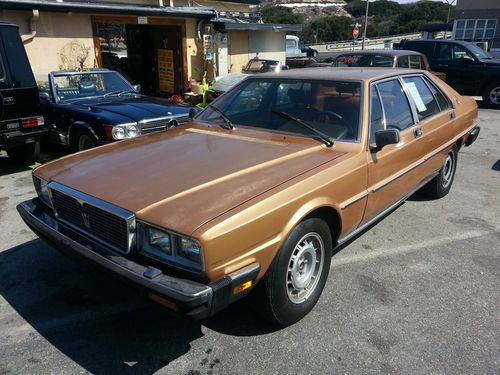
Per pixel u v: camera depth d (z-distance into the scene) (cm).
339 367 256
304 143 328
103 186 270
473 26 3198
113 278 246
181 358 263
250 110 384
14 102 594
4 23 579
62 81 727
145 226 235
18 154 678
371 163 331
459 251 400
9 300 322
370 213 353
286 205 255
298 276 288
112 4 1287
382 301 321
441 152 466
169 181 268
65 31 1073
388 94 377
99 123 616
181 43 1383
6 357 264
